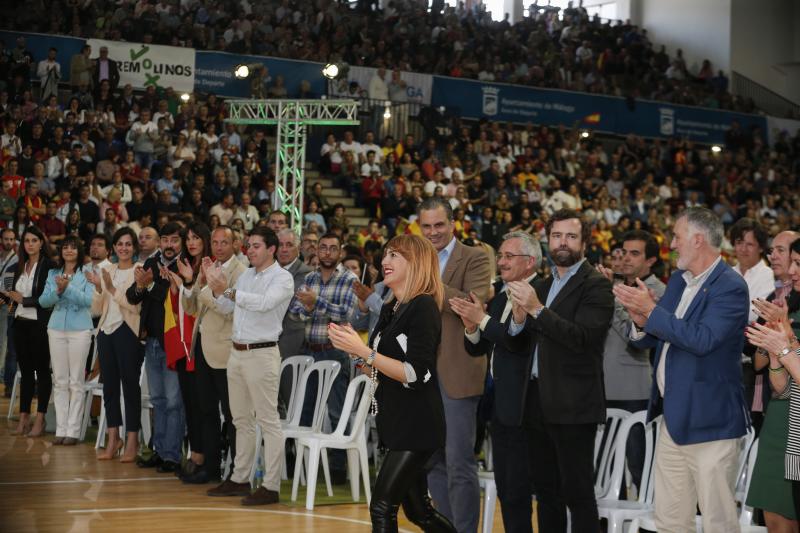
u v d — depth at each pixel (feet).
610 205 59.88
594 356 13.89
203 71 55.72
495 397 15.05
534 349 14.24
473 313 14.34
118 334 23.53
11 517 17.93
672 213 63.57
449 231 15.99
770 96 83.05
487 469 22.13
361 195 52.90
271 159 55.67
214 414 21.42
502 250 15.44
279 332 19.85
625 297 12.70
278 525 17.99
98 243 25.79
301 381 22.47
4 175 42.57
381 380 12.75
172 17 58.59
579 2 89.76
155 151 48.83
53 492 20.15
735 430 12.62
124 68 53.78
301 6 66.64
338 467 22.53
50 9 55.72
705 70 80.28
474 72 68.28
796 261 13.55
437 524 13.26
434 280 12.97
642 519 13.84
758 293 17.72
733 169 70.23
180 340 21.27
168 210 44.42
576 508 13.74
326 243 23.30
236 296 18.86
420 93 63.46
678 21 84.74
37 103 51.03
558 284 14.57
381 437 12.73
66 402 26.18
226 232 21.29
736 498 14.85
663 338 12.57
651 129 72.08
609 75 77.20
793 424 12.37
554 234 14.29
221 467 23.07
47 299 25.64
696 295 12.81
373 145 55.83
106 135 47.88
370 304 17.12
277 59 57.82
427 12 74.49
